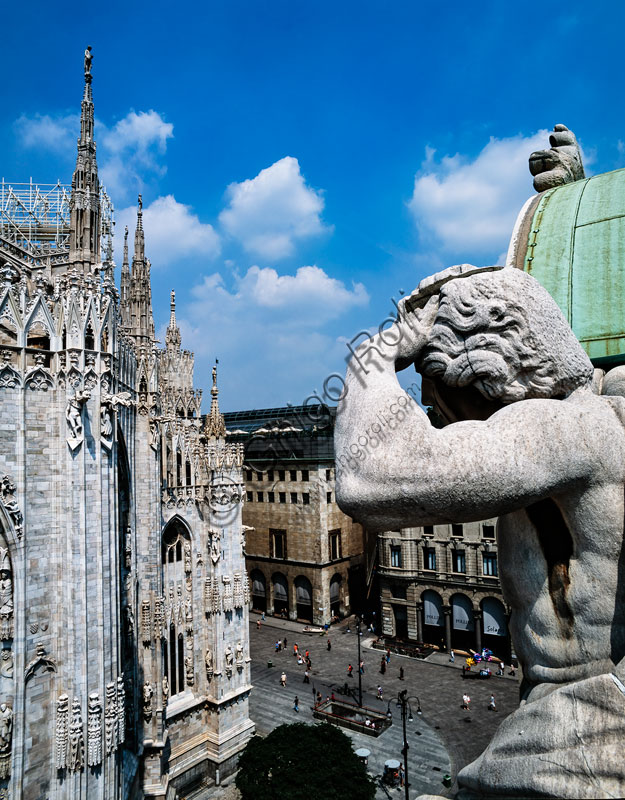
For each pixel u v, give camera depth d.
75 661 22.78
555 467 3.14
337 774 30.00
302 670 58.53
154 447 35.19
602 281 4.55
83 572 23.03
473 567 60.47
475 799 3.71
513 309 3.56
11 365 22.00
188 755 37.84
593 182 5.17
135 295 45.16
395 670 57.91
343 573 76.31
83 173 25.94
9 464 21.92
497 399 3.71
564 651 3.55
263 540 78.62
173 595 38.66
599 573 3.35
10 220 44.41
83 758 22.84
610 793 2.89
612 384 4.00
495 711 47.94
